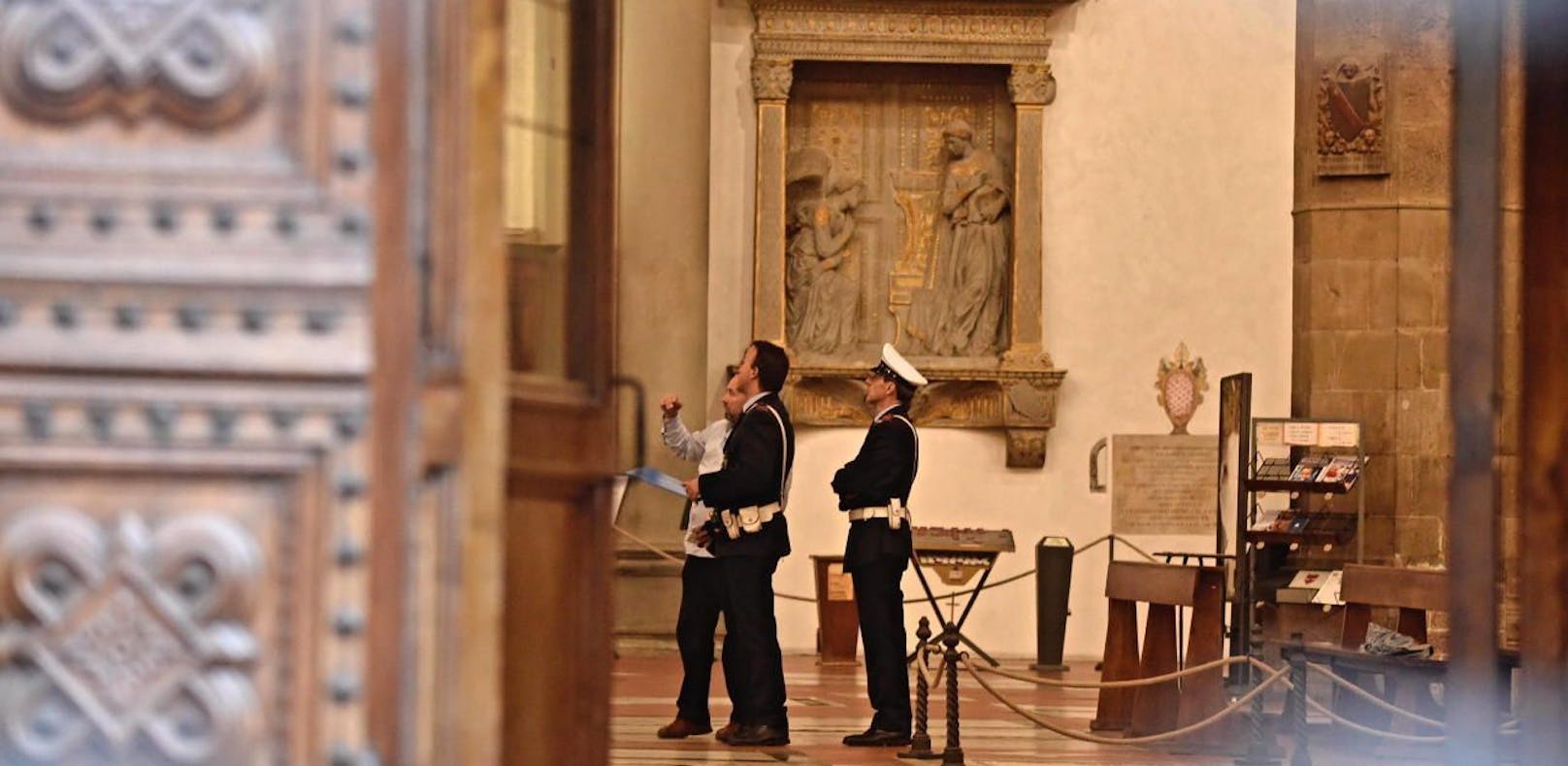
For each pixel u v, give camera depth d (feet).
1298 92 64.85
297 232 12.42
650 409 66.54
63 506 12.26
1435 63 62.95
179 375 12.28
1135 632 43.70
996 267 70.18
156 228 12.40
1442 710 43.55
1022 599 69.46
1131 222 70.64
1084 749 41.75
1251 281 70.79
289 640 12.26
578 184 19.19
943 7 69.10
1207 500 70.18
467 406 13.02
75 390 12.24
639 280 66.90
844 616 65.21
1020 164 69.62
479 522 13.08
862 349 69.77
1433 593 42.42
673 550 65.72
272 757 12.23
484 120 13.28
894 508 41.19
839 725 45.50
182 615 12.21
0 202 12.34
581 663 18.86
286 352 12.35
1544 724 18.40
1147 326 70.69
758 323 68.74
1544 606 18.53
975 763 38.40
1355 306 63.77
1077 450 70.33
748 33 69.56
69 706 12.21
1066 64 70.49
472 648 13.00
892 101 70.44
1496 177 19.02
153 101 12.48
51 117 12.46
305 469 12.33
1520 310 19.02
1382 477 63.36
